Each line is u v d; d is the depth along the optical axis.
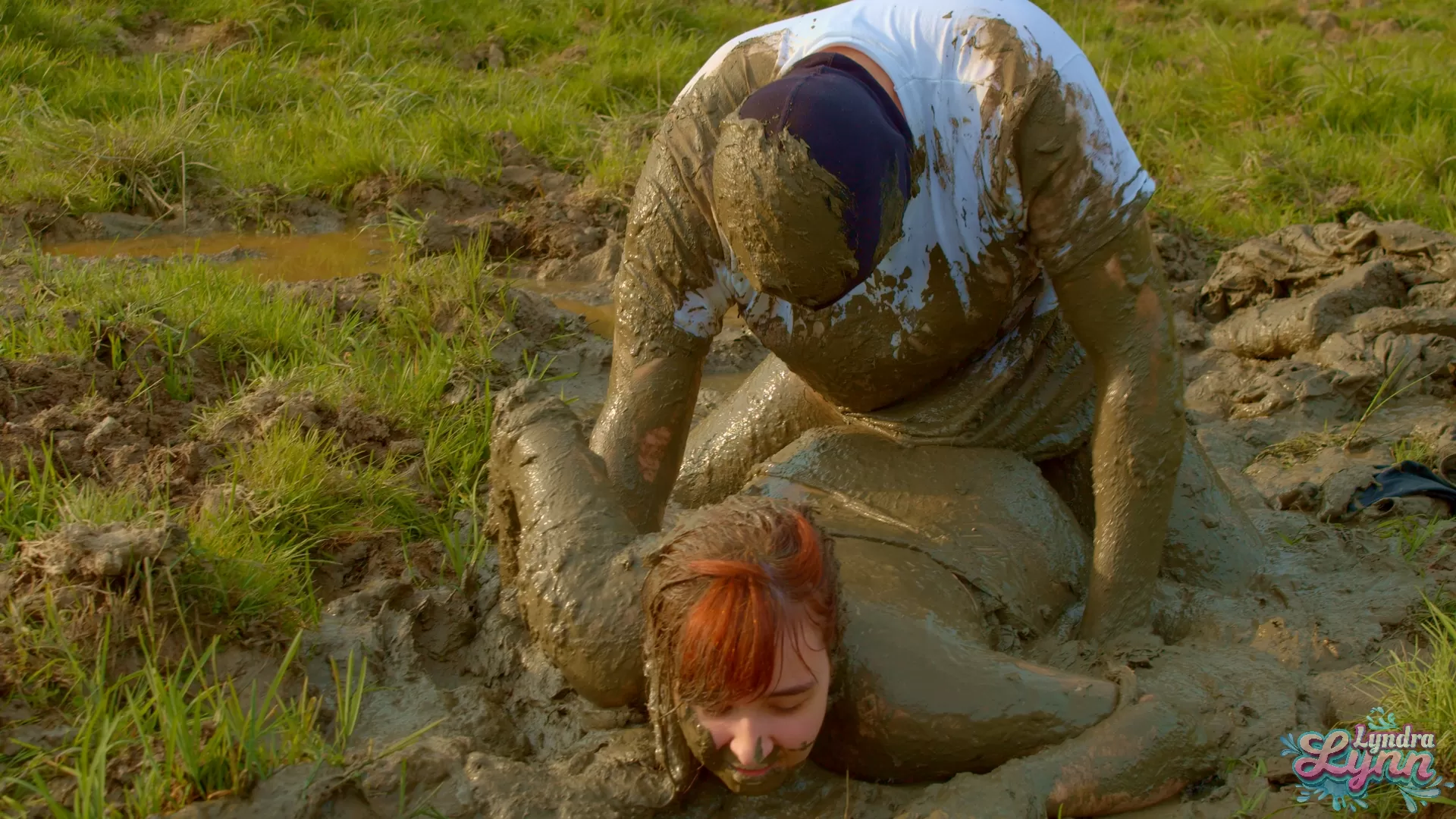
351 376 4.21
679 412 2.85
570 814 2.39
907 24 2.67
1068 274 2.66
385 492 3.66
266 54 8.59
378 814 2.39
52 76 7.68
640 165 6.99
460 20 9.62
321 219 6.63
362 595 3.16
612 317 5.56
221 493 3.38
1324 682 2.83
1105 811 2.44
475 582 3.24
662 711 2.34
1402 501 3.76
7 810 2.36
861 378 3.12
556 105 8.06
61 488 3.29
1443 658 2.72
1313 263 5.48
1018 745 2.46
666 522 3.38
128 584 2.75
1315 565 3.42
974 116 2.61
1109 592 2.84
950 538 2.96
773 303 2.95
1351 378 4.65
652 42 9.73
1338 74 8.39
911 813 2.37
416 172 6.79
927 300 2.93
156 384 4.03
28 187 6.27
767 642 2.07
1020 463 3.21
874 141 2.23
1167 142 7.98
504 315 5.07
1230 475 4.04
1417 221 6.60
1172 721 2.50
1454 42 11.32
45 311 4.32
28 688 2.65
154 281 4.67
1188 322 5.53
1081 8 12.78
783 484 3.21
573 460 2.68
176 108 7.40
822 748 2.52
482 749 2.63
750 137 2.20
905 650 2.48
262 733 2.49
